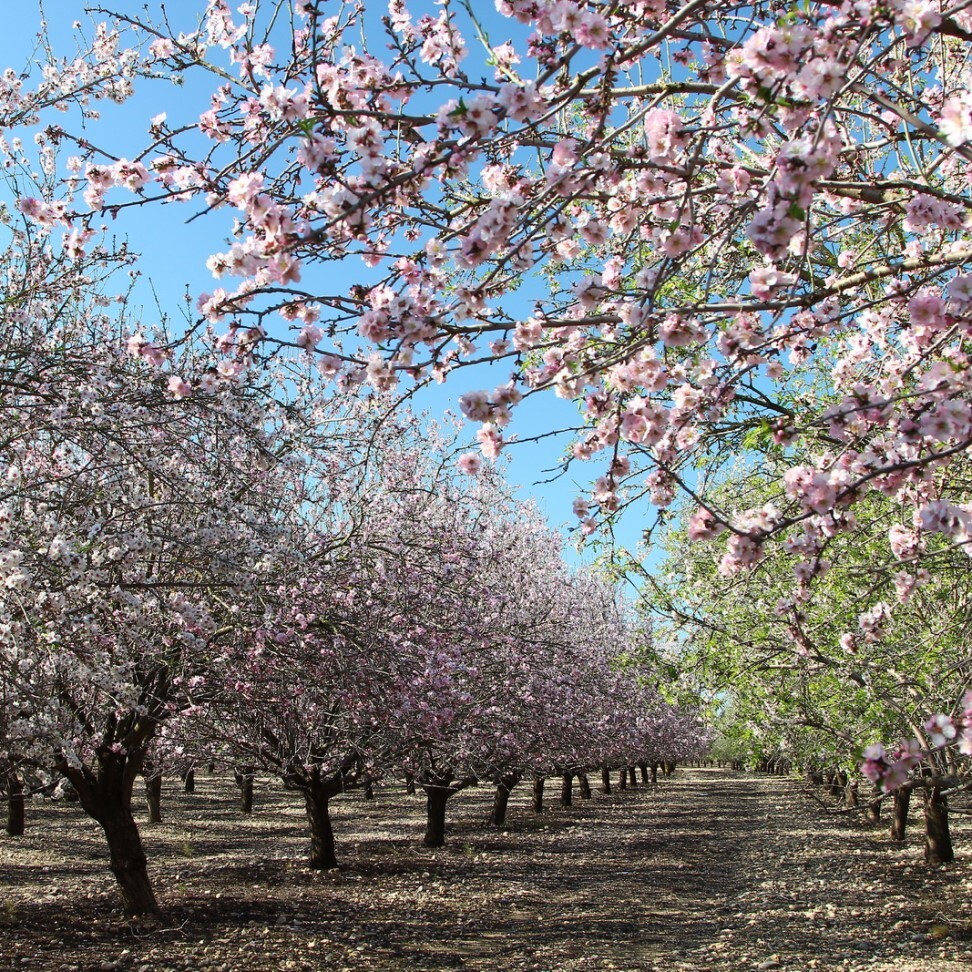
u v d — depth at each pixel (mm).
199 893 12711
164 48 4465
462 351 4426
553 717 16359
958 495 5844
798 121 3053
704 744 46000
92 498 7758
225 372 4066
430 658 11008
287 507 10469
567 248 4262
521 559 20719
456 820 24500
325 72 3559
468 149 3236
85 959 9086
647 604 10172
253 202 3230
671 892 14375
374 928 11195
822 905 12758
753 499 8531
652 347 3885
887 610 4590
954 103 2947
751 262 5754
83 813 23047
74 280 7996
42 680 7414
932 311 3490
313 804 15227
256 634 9055
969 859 15336
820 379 8102
